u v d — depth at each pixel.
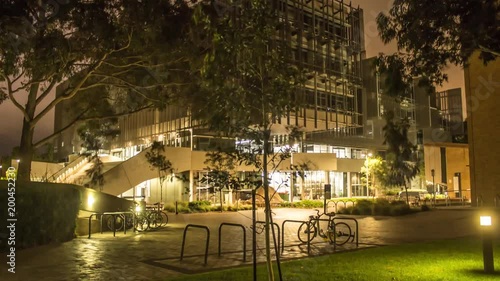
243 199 37.84
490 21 8.16
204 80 6.61
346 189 52.09
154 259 11.34
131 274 9.41
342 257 11.22
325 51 56.81
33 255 11.87
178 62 20.03
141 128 53.06
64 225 15.20
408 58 9.61
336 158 49.16
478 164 32.09
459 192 46.06
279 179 9.70
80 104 24.08
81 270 9.82
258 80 6.67
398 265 10.02
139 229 19.41
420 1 8.76
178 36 17.44
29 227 13.34
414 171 43.44
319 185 48.09
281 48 6.75
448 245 13.29
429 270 9.44
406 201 35.91
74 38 17.09
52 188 14.80
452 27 8.76
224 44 6.47
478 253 11.70
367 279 8.56
